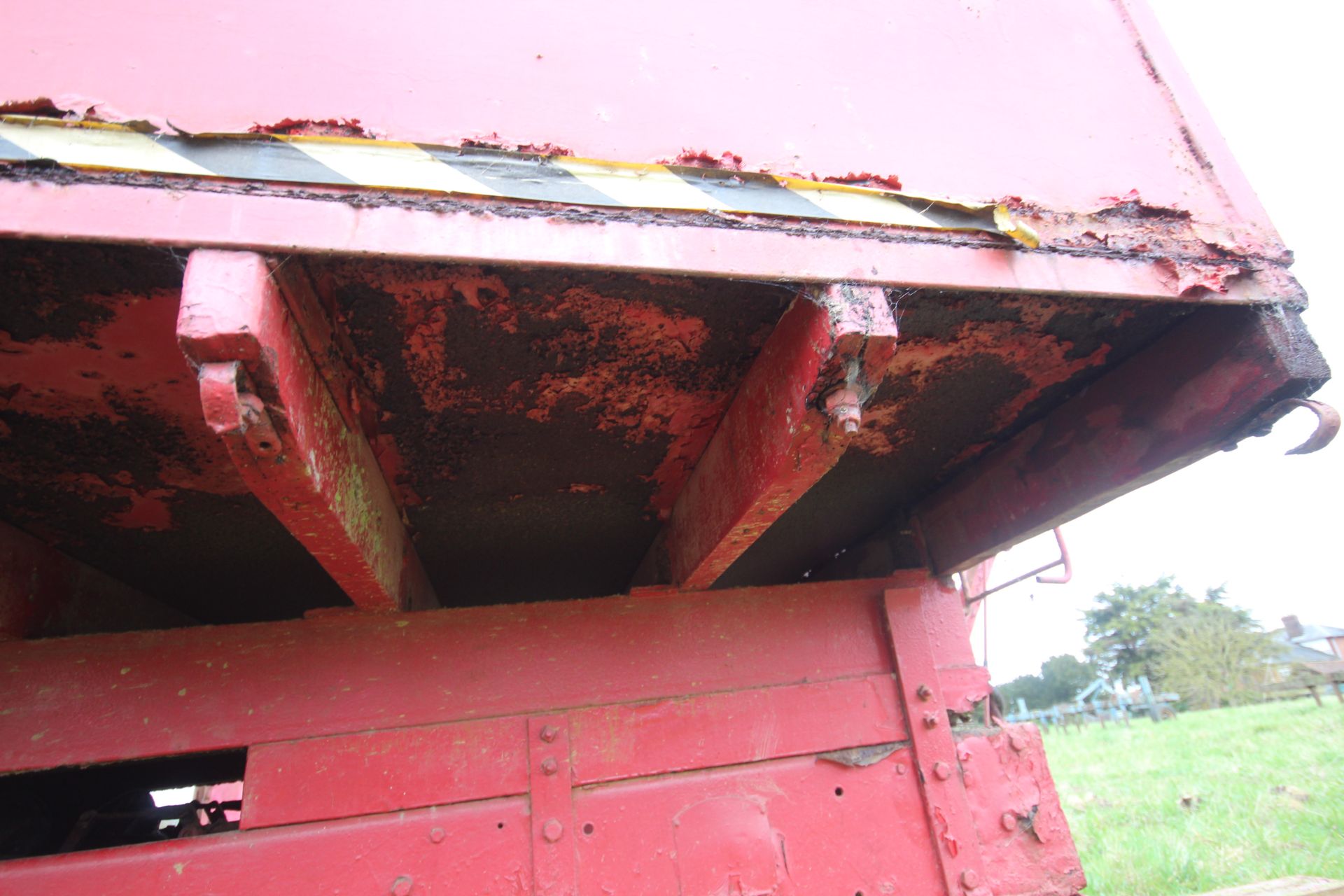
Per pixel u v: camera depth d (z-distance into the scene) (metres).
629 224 1.33
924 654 2.38
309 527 1.44
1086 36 2.00
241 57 1.30
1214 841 5.20
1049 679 50.06
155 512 2.05
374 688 1.95
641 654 2.16
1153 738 13.72
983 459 2.59
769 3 1.70
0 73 1.19
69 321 1.29
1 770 1.70
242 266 1.09
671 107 1.51
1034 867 2.19
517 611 2.12
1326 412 1.65
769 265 1.36
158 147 1.17
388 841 1.81
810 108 1.62
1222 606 38.31
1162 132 1.92
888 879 2.08
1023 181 1.71
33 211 1.07
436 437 1.91
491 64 1.42
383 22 1.40
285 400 1.14
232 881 1.71
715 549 1.98
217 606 3.04
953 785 2.22
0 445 1.65
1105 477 2.06
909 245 1.48
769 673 2.24
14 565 1.95
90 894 1.65
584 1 1.54
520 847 1.86
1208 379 1.79
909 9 1.83
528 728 1.99
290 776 1.82
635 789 2.00
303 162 1.22
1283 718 14.30
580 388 1.77
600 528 2.77
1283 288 1.75
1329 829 5.10
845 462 2.46
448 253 1.20
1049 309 1.70
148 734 1.80
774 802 2.08
